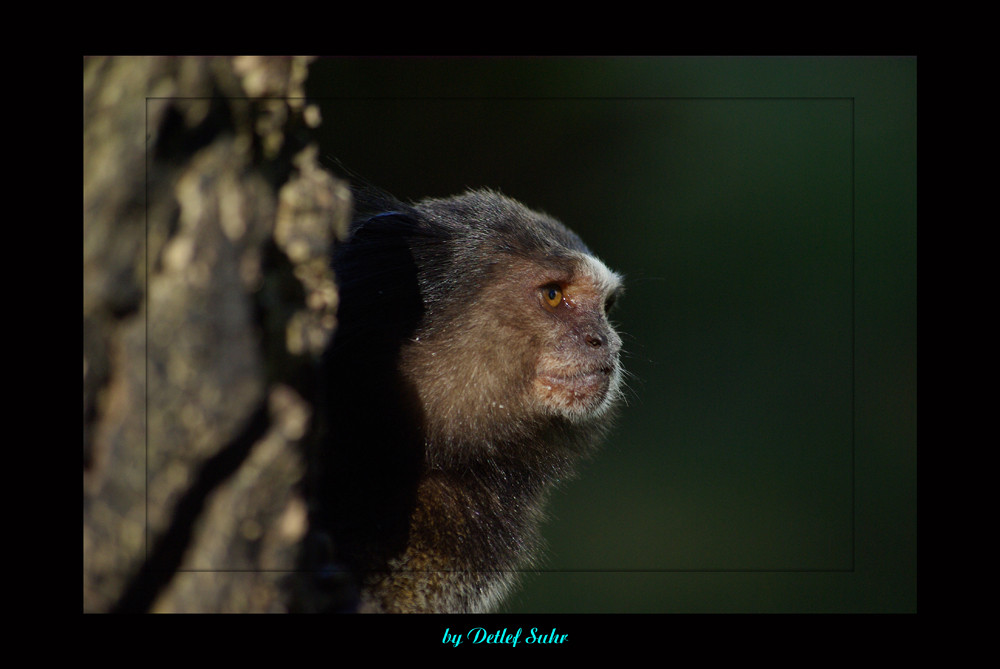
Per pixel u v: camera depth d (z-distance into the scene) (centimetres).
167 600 428
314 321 469
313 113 477
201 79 431
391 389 735
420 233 773
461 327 761
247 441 433
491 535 777
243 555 432
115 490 417
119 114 427
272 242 454
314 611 477
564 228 890
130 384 416
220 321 427
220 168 436
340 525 689
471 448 761
